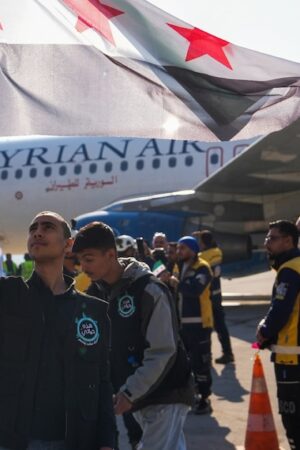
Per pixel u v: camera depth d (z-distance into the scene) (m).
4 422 2.88
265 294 22.56
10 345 2.91
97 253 3.98
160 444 4.08
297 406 5.04
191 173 17.42
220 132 3.95
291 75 3.95
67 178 18.66
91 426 3.01
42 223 3.10
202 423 7.32
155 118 3.94
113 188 18.12
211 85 3.94
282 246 5.11
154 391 4.07
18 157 19.44
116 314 4.03
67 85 3.87
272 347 5.13
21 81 3.87
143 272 4.06
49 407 2.93
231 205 17.30
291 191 17.34
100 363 3.09
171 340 3.95
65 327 2.97
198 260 7.73
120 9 3.87
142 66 3.91
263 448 5.69
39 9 3.87
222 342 10.50
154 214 16.61
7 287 2.96
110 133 3.91
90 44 3.88
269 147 15.57
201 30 3.93
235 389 8.85
